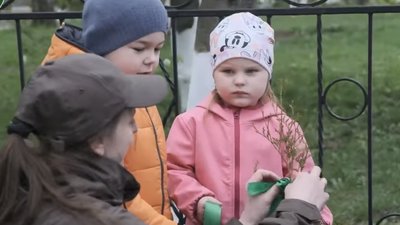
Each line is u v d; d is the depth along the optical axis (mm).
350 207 5973
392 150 7125
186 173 3006
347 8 3523
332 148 7215
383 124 7750
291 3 3561
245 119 3000
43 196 1938
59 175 1975
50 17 3570
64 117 1995
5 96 8672
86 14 2820
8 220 1949
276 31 12398
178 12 3520
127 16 2764
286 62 10328
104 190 2012
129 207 2559
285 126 2955
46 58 2861
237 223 2641
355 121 7816
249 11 3490
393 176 6555
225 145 2982
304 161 2785
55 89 2006
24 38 10516
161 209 2895
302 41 11625
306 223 2375
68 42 2820
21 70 3779
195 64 4789
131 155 2807
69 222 1905
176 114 3797
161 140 2912
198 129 3027
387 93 8594
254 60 2953
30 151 1992
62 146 1996
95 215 1923
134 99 2123
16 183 1962
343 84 8820
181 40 5812
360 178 6523
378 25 12359
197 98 4777
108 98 2029
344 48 11023
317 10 3504
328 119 7875
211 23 4723
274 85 6812
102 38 2783
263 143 2961
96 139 2033
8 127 2053
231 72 2984
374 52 10648
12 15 3621
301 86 8953
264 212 2629
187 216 2984
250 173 2951
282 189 2625
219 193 2955
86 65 2055
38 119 2010
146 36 2795
